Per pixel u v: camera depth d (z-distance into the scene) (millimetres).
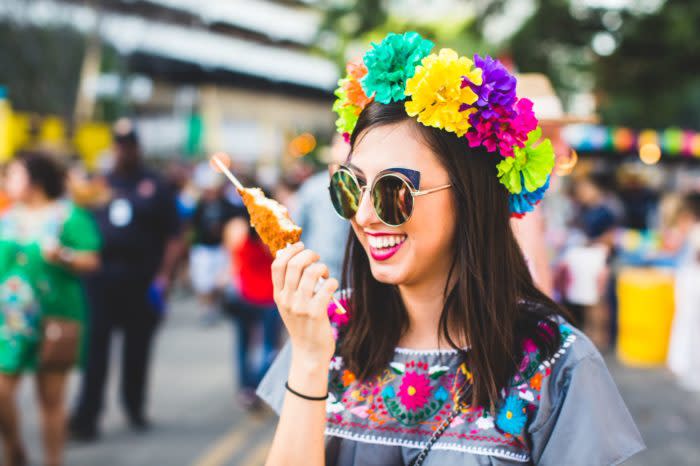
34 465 4062
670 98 11117
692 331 5953
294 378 1170
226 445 4602
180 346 7691
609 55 10555
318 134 26984
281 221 1206
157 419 5133
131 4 17281
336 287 1161
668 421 5062
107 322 4660
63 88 14938
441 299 1319
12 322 3607
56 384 3789
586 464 1156
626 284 7113
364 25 13875
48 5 14656
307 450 1146
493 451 1200
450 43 11992
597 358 1225
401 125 1236
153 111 25188
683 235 7477
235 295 5301
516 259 1335
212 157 1299
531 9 10867
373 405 1313
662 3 9617
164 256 4949
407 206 1196
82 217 3809
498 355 1224
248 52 28078
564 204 6848
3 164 6730
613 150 11125
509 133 1218
